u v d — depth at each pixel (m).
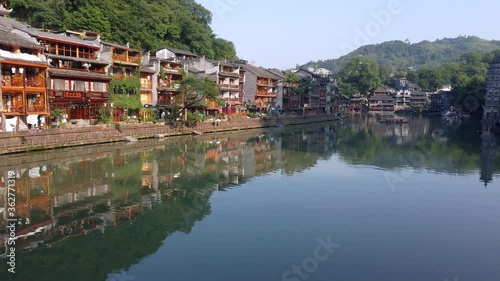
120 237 25.19
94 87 64.88
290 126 112.75
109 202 32.25
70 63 61.78
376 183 40.19
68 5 83.19
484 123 128.38
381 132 98.31
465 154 60.28
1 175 38.88
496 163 52.12
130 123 66.94
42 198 32.72
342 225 27.77
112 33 87.62
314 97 151.50
